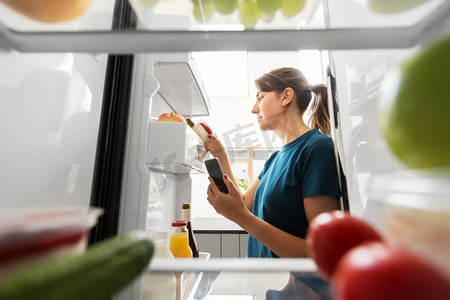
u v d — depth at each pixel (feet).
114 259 0.53
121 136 1.35
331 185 1.88
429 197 0.51
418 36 0.89
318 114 2.72
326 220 0.78
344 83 1.79
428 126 0.56
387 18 0.92
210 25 1.06
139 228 1.31
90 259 0.49
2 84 0.84
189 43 0.90
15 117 0.89
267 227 2.01
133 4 1.00
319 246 0.74
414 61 0.60
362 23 1.06
